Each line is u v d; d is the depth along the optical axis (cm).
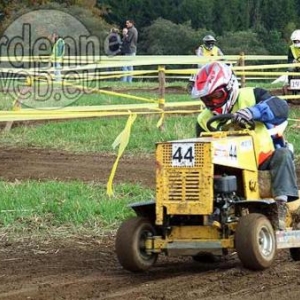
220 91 1598
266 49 6906
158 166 1533
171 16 7438
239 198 1570
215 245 1535
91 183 2556
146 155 3114
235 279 1505
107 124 3659
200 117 1664
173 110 3847
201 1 7388
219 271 1593
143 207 1614
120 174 2742
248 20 7531
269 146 1612
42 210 2188
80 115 3259
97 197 2338
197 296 1391
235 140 1554
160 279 1541
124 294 1424
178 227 1571
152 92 4722
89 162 2975
